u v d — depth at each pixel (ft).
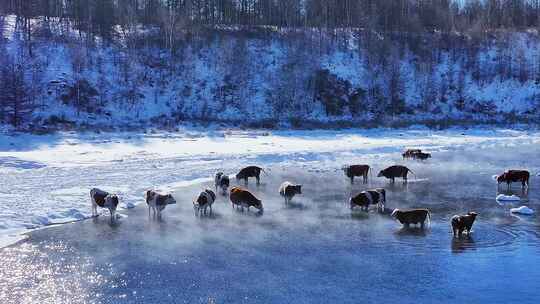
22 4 281.33
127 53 266.98
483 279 50.49
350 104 260.83
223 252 59.21
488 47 325.62
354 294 47.09
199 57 276.82
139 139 168.66
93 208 76.38
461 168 124.06
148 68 261.65
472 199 87.76
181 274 52.26
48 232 67.26
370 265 54.70
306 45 293.84
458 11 418.72
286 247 61.00
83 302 45.52
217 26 320.50
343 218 75.00
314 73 270.26
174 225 71.05
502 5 405.59
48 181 100.07
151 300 45.93
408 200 87.15
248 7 342.64
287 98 253.03
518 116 258.16
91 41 269.03
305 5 351.25
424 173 116.78
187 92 251.39
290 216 76.28
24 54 239.50
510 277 50.96
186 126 213.66
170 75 260.62
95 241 63.46
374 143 175.42
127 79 248.11
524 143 182.29
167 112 236.02
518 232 66.74
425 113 263.08
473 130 222.69
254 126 218.79
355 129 219.20
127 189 93.45
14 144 152.35
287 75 263.29
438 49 318.45
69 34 274.98
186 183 101.71
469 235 65.67
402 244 61.93
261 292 47.62
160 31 294.25
